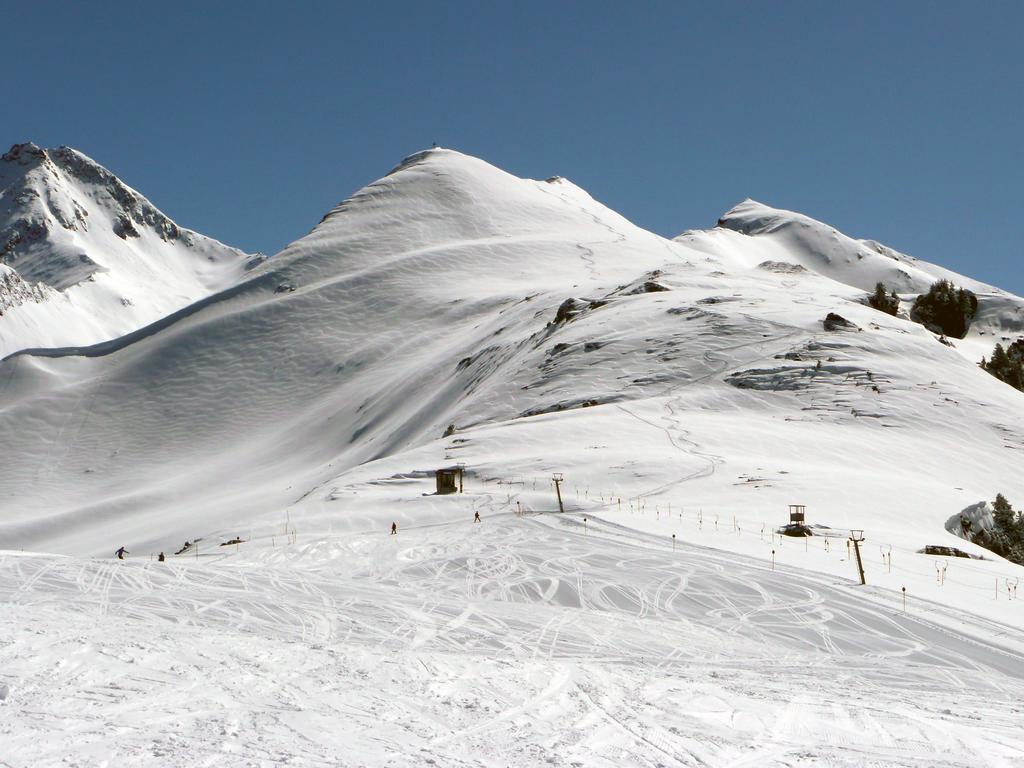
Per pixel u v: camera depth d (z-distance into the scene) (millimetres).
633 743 17266
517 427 84188
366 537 54344
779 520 53219
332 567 44125
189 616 29922
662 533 50062
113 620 27984
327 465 132875
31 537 131375
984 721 20438
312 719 17422
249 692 19188
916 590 37281
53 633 24125
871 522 54031
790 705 21078
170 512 126500
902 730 19344
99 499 154250
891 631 31312
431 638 28188
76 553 108312
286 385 186125
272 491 125562
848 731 19094
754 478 63906
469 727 17688
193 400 186875
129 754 14586
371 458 124125
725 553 44688
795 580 38875
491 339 153875
